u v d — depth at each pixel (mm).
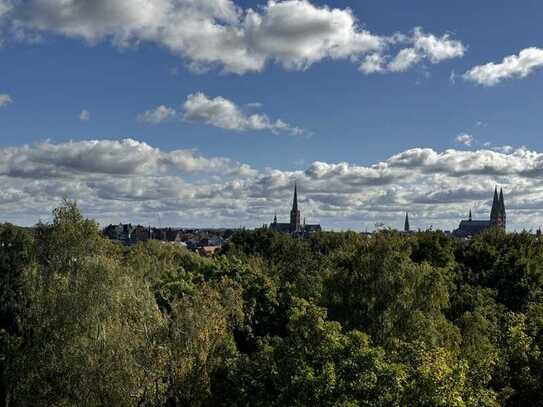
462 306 61125
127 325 40312
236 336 54750
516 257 77062
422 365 29125
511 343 36375
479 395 29094
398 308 48719
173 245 109812
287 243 113312
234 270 71812
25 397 40469
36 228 51969
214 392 37125
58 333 42000
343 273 54531
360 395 29656
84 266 45250
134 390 37375
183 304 41625
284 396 31109
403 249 61781
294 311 36875
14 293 55781
